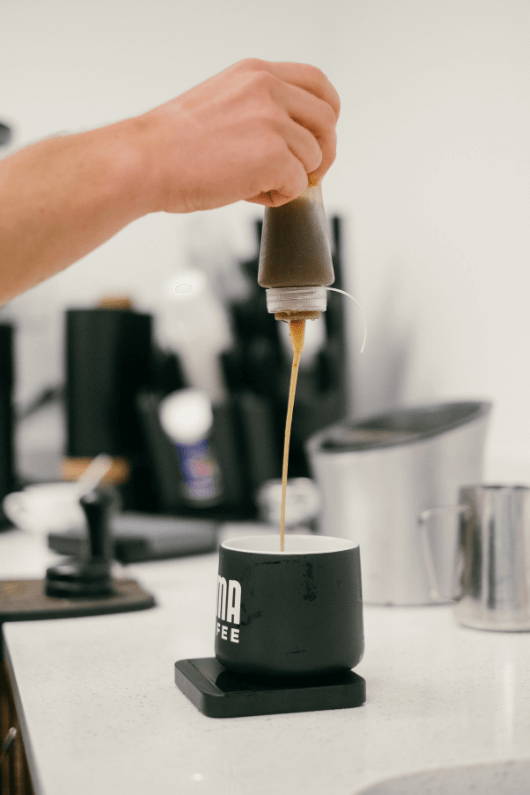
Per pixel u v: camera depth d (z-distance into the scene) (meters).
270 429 1.61
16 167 0.63
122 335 1.65
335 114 0.69
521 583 0.83
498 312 1.27
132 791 0.47
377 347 1.72
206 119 0.62
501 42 1.25
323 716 0.60
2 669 0.87
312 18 1.99
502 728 0.57
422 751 0.53
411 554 0.94
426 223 1.50
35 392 1.95
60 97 2.00
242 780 0.49
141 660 0.74
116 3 2.01
